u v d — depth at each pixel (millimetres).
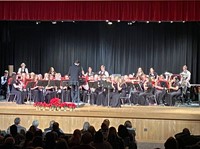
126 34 19922
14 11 16000
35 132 7816
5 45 20219
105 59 20047
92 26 20094
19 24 20203
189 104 16484
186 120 12906
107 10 15539
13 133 8336
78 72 15102
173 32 19547
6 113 13812
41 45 20359
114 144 7527
